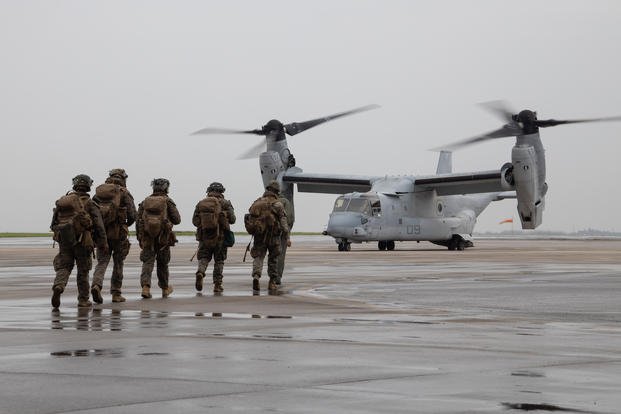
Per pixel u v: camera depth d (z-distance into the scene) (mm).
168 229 20297
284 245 23500
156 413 7520
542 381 8969
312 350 11195
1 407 7730
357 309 17203
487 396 8211
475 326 14109
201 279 21891
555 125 58656
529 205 60188
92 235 18500
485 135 59375
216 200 21625
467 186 65438
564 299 19438
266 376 9258
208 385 8758
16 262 40438
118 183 19625
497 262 39688
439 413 7512
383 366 9906
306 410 7633
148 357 10570
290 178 67125
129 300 19625
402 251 62562
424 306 17875
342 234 60781
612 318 15500
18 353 10898
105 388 8602
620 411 7598
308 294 21141
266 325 14234
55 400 8039
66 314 16359
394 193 64125
